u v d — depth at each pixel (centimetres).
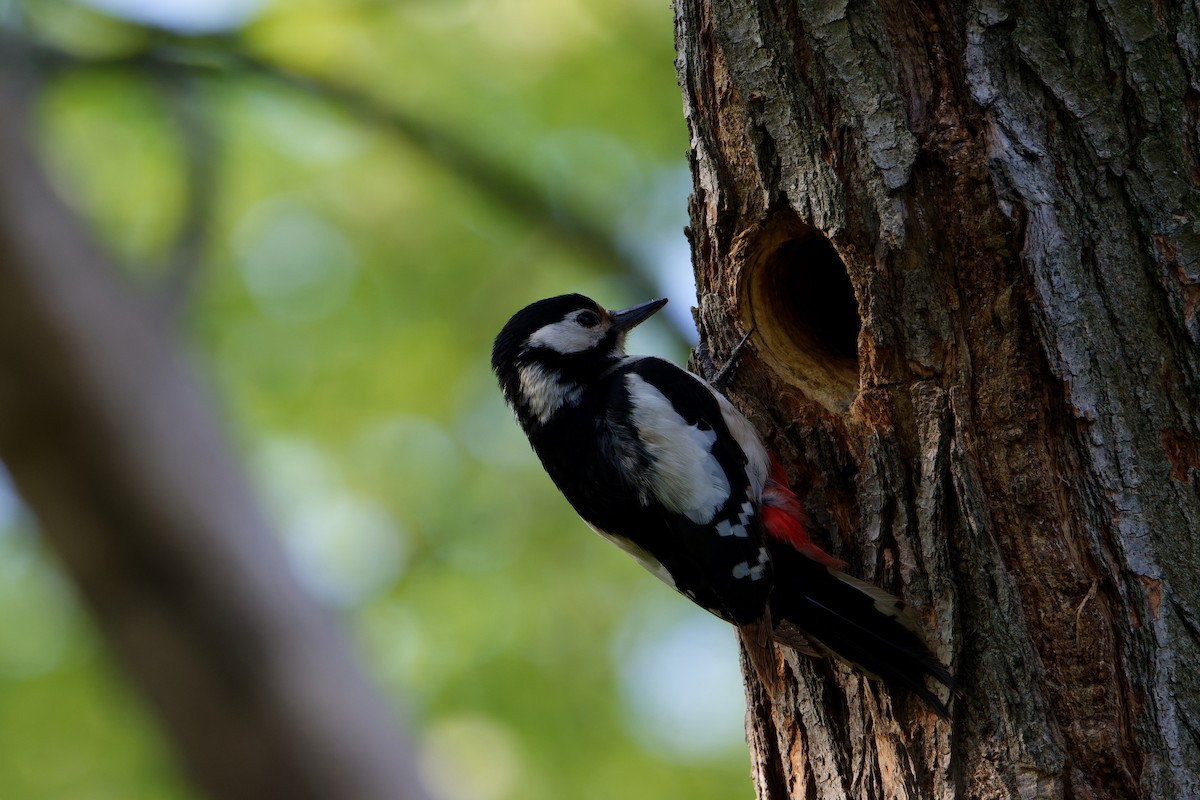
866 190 654
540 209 1587
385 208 1691
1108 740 595
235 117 1647
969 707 625
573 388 867
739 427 759
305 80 1595
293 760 1203
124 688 1290
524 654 1477
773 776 738
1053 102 624
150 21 1515
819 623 667
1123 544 599
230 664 1207
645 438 788
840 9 660
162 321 1312
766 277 760
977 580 627
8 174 1207
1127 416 603
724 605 729
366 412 1625
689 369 891
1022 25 632
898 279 652
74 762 1393
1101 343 608
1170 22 607
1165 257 600
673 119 1572
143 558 1199
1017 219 624
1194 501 591
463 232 1702
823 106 667
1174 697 583
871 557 671
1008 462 630
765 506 725
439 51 1627
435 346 1658
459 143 1600
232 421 1469
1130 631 596
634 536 806
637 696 1458
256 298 1636
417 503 1595
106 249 1303
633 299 1620
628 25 1563
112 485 1203
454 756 1370
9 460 1196
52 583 1459
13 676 1412
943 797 628
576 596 1534
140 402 1220
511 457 1616
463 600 1518
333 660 1244
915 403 652
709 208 746
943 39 651
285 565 1266
